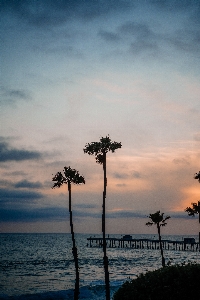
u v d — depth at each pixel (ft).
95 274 230.27
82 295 130.93
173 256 404.77
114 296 45.88
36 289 162.91
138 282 45.11
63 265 306.55
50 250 549.13
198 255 419.95
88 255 428.97
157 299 41.16
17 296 131.03
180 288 40.86
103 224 100.78
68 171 105.19
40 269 272.92
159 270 46.39
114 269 264.52
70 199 106.83
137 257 398.01
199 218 135.13
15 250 538.06
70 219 106.11
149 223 178.60
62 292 137.69
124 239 516.32
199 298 39.47
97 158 103.91
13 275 229.86
